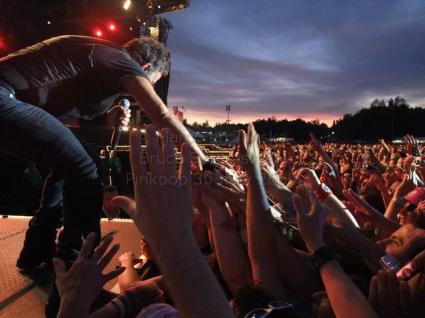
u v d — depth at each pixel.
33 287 2.33
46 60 2.12
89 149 2.30
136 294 1.74
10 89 2.08
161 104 2.20
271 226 2.04
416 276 1.58
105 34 12.07
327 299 1.72
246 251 2.25
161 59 2.52
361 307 1.47
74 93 2.28
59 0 10.82
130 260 2.61
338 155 10.68
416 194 3.21
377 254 2.18
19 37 10.69
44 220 2.49
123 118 3.46
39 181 3.35
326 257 1.66
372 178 4.49
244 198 2.27
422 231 1.89
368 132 107.44
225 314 0.97
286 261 2.00
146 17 14.99
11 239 3.19
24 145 2.08
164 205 1.02
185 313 0.96
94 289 1.32
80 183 2.17
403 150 10.30
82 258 1.35
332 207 2.68
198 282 0.98
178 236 1.01
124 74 2.20
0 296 2.20
